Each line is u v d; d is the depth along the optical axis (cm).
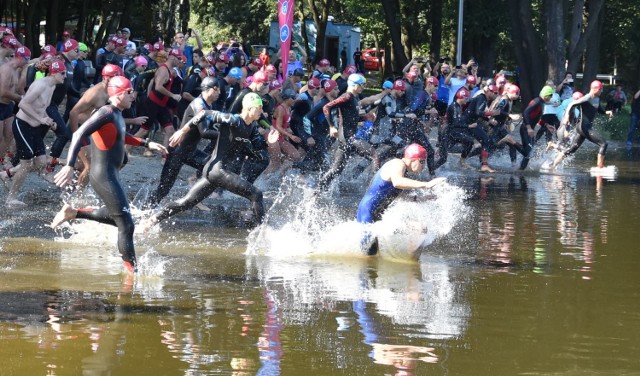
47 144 1681
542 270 876
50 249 899
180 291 750
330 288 778
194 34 2020
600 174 1820
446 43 5006
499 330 661
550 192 1506
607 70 5866
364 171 1612
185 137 1070
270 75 1502
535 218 1212
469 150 1844
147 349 595
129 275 802
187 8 3878
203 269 839
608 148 2514
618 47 5088
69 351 586
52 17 3456
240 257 901
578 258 939
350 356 593
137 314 676
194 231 1030
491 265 895
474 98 1805
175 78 1593
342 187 1475
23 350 585
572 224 1167
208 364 570
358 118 1412
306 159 1482
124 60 1950
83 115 1193
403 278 827
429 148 1588
